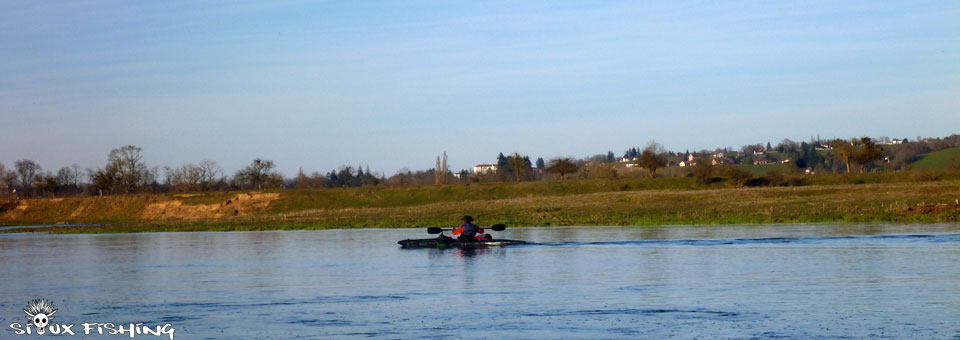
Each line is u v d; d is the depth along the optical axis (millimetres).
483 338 16094
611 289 22109
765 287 21859
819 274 24344
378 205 123000
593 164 168250
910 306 18375
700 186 123812
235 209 125438
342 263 30922
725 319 17438
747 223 56344
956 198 67062
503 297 21047
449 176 199375
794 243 36031
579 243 38656
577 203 83875
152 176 189875
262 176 171750
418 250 36875
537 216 69062
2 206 134500
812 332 15938
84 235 64250
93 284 25250
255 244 43906
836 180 119938
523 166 171750
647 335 16062
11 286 24938
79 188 196750
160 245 45125
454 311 19047
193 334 16922
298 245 42312
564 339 15883
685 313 18234
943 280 22375
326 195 129125
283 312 19297
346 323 17781
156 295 22484
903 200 68312
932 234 39500
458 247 37969
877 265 26328
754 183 123000
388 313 18922
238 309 19828
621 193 97000
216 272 28422
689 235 43062
